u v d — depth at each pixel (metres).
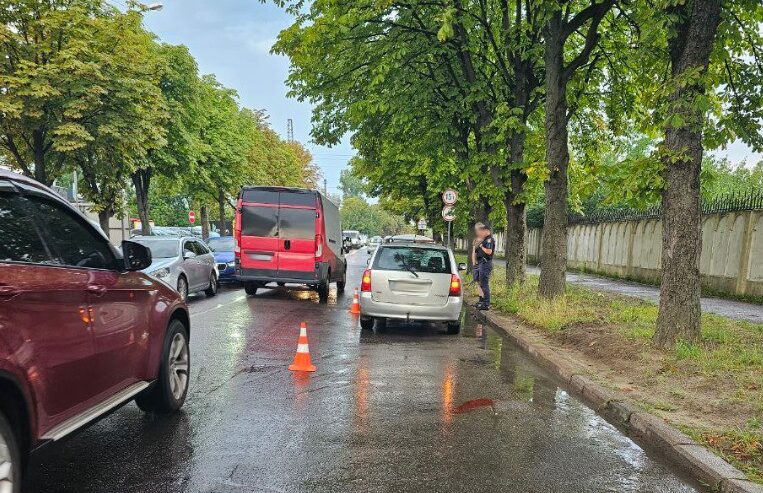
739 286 14.08
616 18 12.47
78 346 3.48
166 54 24.33
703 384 5.88
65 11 15.79
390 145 18.31
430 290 9.70
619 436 4.81
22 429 2.95
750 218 13.88
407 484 3.71
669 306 7.31
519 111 12.23
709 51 6.88
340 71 14.70
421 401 5.66
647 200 7.71
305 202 14.16
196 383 6.11
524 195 13.60
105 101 16.92
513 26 13.19
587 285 17.80
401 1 12.91
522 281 14.55
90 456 4.03
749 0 7.61
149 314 4.63
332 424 4.85
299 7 12.92
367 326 10.06
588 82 14.08
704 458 4.10
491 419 5.16
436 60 14.80
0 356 2.69
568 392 6.20
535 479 3.86
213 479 3.68
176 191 30.58
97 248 4.11
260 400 5.51
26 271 3.06
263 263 14.20
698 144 7.08
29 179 3.53
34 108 14.98
